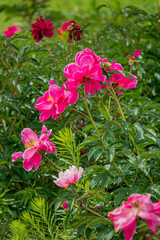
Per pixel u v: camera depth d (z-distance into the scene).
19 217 2.06
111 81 1.62
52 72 2.09
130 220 1.25
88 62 1.50
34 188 2.15
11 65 2.37
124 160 1.66
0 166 2.09
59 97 1.51
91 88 1.55
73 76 1.50
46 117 1.56
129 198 1.28
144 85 2.74
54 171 2.10
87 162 1.93
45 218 1.74
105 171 1.64
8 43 2.23
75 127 2.05
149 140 1.66
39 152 1.62
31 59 2.24
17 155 1.63
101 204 1.74
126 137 1.66
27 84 2.22
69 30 2.08
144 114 1.72
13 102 1.98
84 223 1.53
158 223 1.24
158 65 2.73
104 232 1.53
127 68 2.39
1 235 1.98
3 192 2.09
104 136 1.67
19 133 2.20
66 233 1.74
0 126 2.28
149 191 1.58
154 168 1.71
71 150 1.70
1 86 2.17
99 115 2.12
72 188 1.61
